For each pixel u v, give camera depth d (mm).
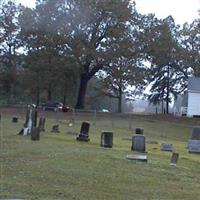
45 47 58062
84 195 10172
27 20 58062
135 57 59062
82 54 56594
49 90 68812
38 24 57625
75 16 56562
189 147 24266
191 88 65625
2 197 9250
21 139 19719
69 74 60656
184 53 74250
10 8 69062
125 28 58062
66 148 17031
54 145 17875
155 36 60406
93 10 56625
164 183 12539
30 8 59531
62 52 58000
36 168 12562
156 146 25812
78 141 22234
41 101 79750
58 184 10977
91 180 11797
